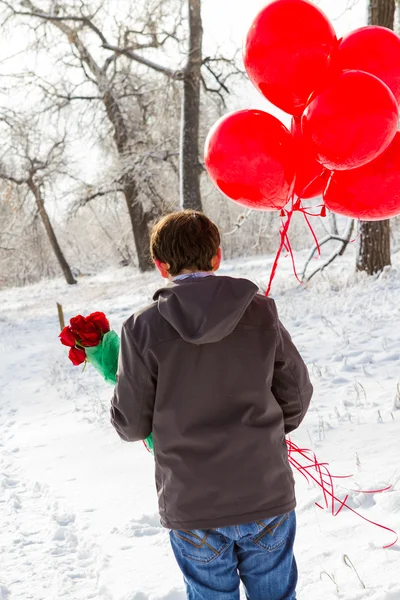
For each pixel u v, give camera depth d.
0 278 44.38
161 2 21.19
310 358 7.85
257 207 2.85
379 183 2.75
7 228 41.25
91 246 44.47
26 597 3.58
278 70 2.67
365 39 2.74
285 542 2.22
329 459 4.62
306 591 3.04
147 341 2.12
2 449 6.62
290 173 2.74
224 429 2.11
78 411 7.66
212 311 2.08
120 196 32.81
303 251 25.58
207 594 2.18
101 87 26.39
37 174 32.88
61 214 34.88
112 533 4.20
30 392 9.32
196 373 2.11
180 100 24.44
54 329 16.19
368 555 3.21
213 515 2.09
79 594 3.54
